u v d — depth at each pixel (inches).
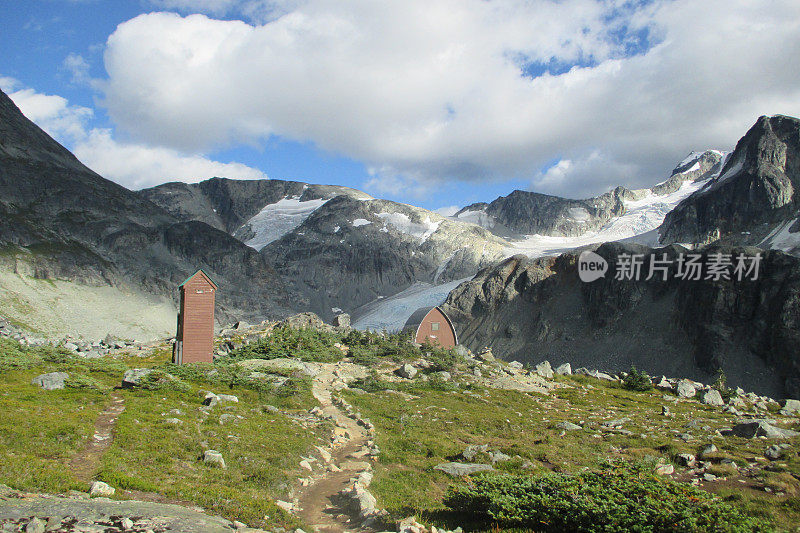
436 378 2034.9
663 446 1176.2
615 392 2362.2
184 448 850.1
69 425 845.2
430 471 944.9
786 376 5920.3
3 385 1155.9
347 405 1481.3
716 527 569.9
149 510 559.5
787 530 702.5
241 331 3260.3
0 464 641.0
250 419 1119.6
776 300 6614.2
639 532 557.0
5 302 6835.6
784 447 1104.8
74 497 579.8
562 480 703.7
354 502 730.8
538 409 1756.9
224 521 582.2
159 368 1637.6
